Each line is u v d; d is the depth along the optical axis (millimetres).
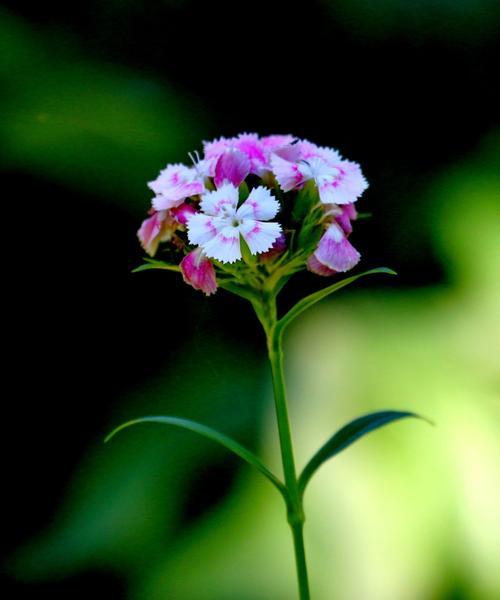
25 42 1104
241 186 694
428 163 1173
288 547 922
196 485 976
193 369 1078
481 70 1177
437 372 1007
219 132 1164
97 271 1107
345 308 1088
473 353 1044
